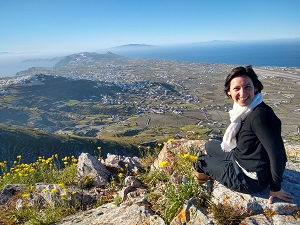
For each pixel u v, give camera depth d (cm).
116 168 839
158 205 496
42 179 862
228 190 456
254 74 396
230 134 414
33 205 667
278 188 403
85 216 569
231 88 404
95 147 10506
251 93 391
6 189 770
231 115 419
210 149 504
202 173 500
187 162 585
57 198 664
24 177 851
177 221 431
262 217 401
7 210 675
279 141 371
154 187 614
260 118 376
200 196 455
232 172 431
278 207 408
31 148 10244
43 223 582
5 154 9681
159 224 440
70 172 841
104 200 667
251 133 392
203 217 418
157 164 729
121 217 487
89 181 759
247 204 420
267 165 400
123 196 606
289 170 564
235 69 398
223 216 410
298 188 468
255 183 410
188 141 754
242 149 409
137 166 841
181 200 455
